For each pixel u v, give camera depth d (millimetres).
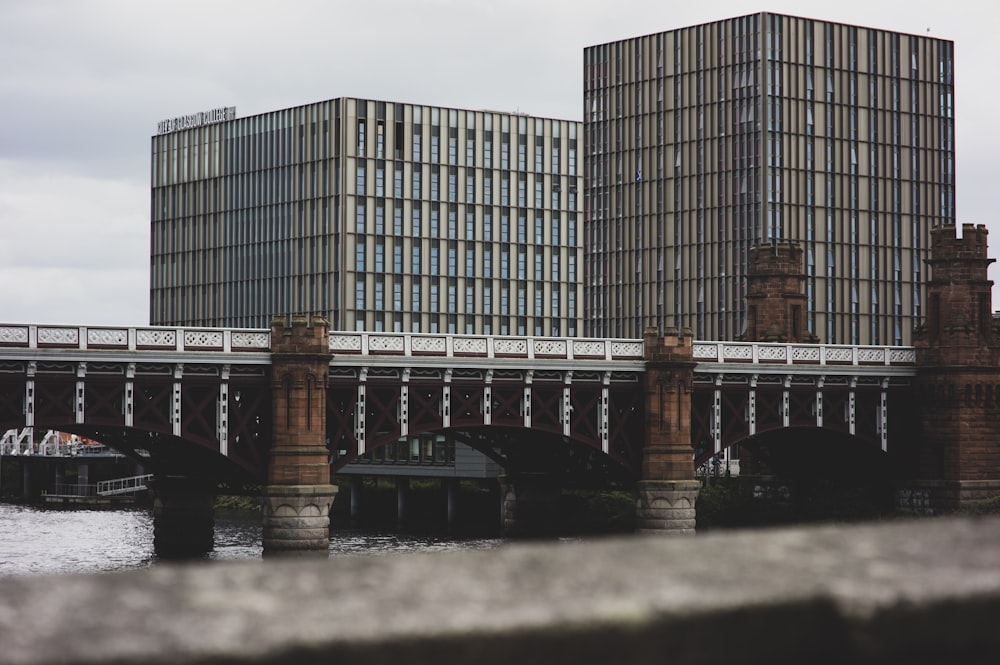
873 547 5617
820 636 5027
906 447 101188
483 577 5141
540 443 96562
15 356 69562
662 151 174125
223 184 178125
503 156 173250
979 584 5172
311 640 4500
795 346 95375
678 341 88625
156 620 4578
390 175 166250
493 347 83125
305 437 76062
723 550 5559
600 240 179500
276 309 170625
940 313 100250
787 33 166250
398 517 130875
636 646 4785
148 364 73062
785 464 108812
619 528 107875
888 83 171375
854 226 168750
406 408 80312
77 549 98375
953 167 175125
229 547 98188
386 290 165625
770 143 165250
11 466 189250
